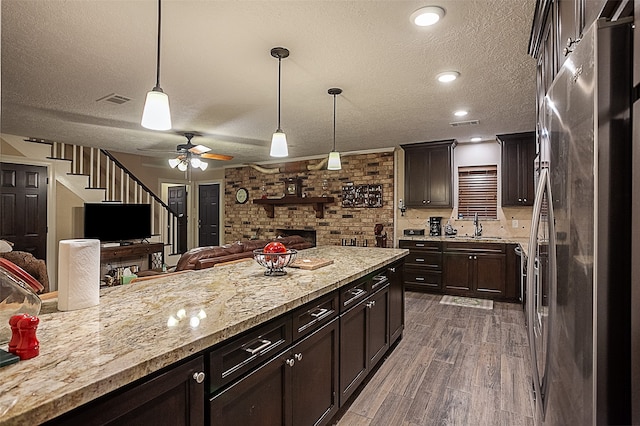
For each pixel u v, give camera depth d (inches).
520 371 109.6
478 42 91.3
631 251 28.2
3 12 77.0
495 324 153.9
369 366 100.8
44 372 34.3
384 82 119.0
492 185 214.8
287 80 117.3
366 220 251.0
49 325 47.9
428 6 75.7
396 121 169.8
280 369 60.9
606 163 29.1
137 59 101.5
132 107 147.6
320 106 145.9
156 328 47.2
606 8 31.6
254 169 309.7
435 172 217.6
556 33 57.8
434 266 209.3
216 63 104.0
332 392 79.9
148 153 276.4
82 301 55.8
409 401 93.3
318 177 273.9
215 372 47.3
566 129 38.5
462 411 88.7
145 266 263.4
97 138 215.0
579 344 33.9
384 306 114.7
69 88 125.2
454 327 150.3
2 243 128.4
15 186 208.2
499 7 75.6
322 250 142.1
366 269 95.7
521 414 87.2
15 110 152.4
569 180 37.3
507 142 197.6
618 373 29.1
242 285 74.2
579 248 33.8
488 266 195.6
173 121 170.9
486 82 118.9
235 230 322.7
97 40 90.4
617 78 28.8
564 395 40.0
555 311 44.5
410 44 92.6
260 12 77.7
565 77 39.1
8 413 27.6
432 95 131.9
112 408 34.9
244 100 138.3
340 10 77.1
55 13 77.8
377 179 246.4
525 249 162.9
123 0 73.0
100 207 235.5
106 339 43.1
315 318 72.1
